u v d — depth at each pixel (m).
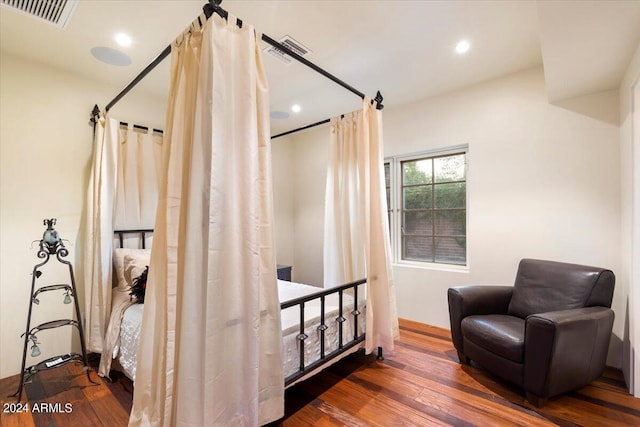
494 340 2.04
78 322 2.22
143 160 2.88
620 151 2.23
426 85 2.91
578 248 2.41
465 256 3.12
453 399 1.92
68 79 2.54
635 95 1.91
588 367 1.91
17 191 2.29
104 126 2.48
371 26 1.99
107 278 2.35
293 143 4.59
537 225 2.59
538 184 2.58
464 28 2.02
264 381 1.49
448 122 3.08
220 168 1.28
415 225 3.48
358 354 2.55
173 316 1.29
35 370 2.03
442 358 2.49
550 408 1.81
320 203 4.28
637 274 1.91
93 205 2.43
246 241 1.38
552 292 2.23
